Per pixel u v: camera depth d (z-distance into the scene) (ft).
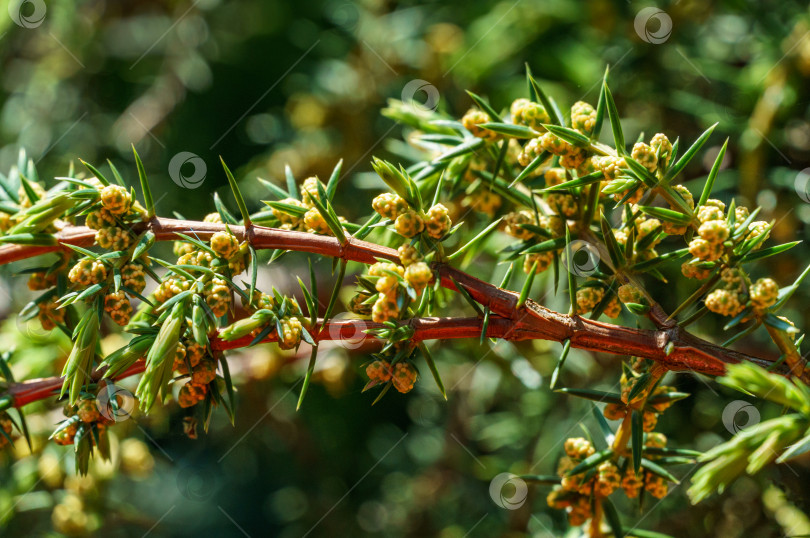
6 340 1.37
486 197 1.28
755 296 1.04
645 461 1.14
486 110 1.18
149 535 1.73
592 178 1.09
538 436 1.58
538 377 1.42
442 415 1.76
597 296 1.11
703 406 1.42
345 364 1.57
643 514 1.44
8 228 1.17
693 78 1.52
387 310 1.06
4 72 2.05
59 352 1.37
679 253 1.10
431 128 1.36
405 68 1.83
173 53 2.08
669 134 1.53
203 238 1.09
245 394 1.68
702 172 1.47
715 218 1.06
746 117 1.46
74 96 2.07
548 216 1.16
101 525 1.43
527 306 1.08
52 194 1.17
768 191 1.40
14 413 1.38
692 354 1.07
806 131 1.41
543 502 1.49
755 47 1.49
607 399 1.13
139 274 1.09
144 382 1.05
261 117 2.01
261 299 1.08
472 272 1.50
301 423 1.78
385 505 1.76
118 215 1.09
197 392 1.09
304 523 1.77
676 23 1.52
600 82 1.56
